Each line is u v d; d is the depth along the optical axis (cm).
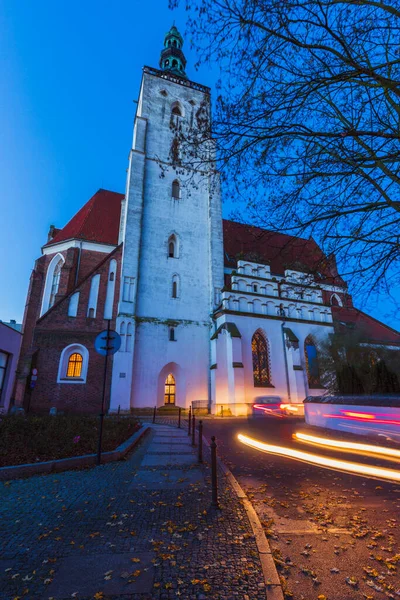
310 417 1609
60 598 289
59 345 2433
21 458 784
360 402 1218
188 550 375
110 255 2817
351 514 519
